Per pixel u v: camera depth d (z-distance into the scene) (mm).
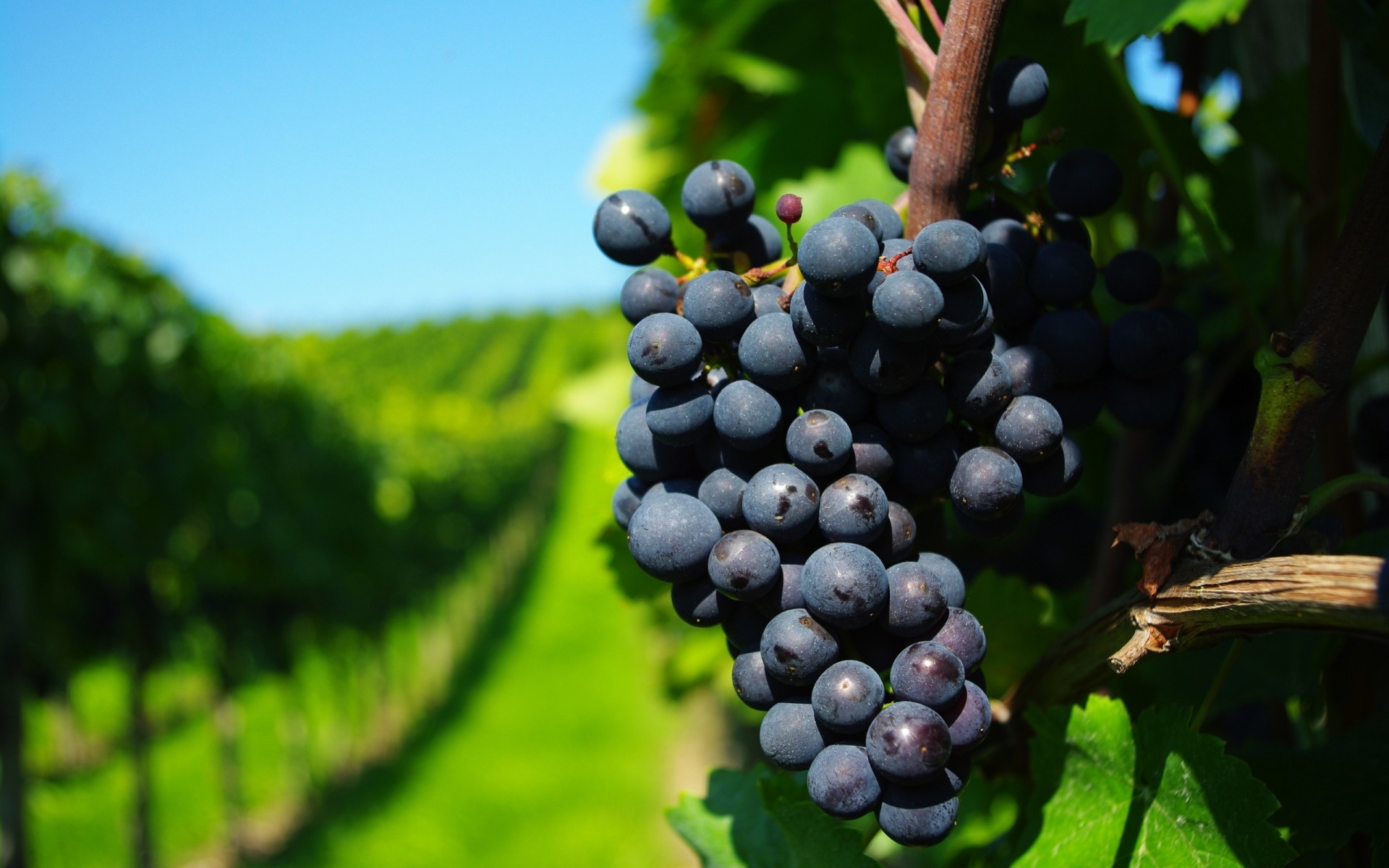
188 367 2535
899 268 290
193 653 3236
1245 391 495
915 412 291
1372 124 428
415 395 11602
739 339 301
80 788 3418
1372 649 367
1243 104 455
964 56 295
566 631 6254
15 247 1972
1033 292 323
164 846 3164
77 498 2170
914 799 284
